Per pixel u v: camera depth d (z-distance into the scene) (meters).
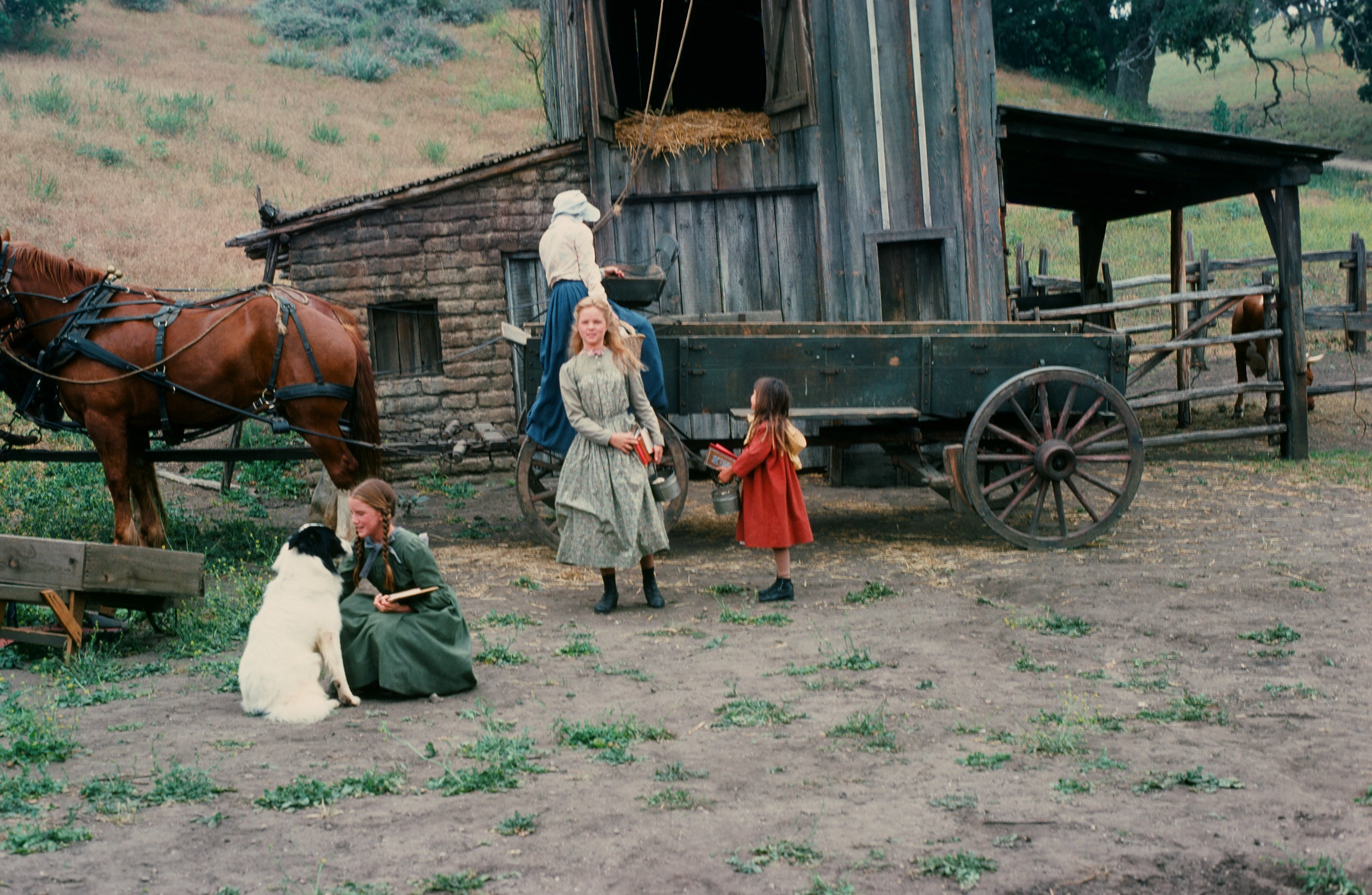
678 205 12.19
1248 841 3.39
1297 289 12.48
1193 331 12.69
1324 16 45.72
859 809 3.71
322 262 12.58
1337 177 39.34
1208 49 45.72
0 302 7.89
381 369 12.99
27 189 25.47
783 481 7.24
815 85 11.86
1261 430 12.42
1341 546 8.27
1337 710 4.71
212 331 7.95
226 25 46.12
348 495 8.18
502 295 12.73
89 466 12.26
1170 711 4.74
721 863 3.30
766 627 6.62
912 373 8.73
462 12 49.94
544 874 3.23
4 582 5.89
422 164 32.09
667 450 8.80
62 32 41.56
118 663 5.93
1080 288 17.64
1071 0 51.84
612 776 4.07
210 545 9.22
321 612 5.02
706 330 8.70
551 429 8.32
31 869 3.24
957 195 12.08
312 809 3.74
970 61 11.92
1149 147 12.12
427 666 5.19
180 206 26.41
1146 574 7.57
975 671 5.53
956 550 8.82
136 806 3.75
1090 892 3.11
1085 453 8.74
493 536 9.88
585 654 6.05
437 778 4.04
